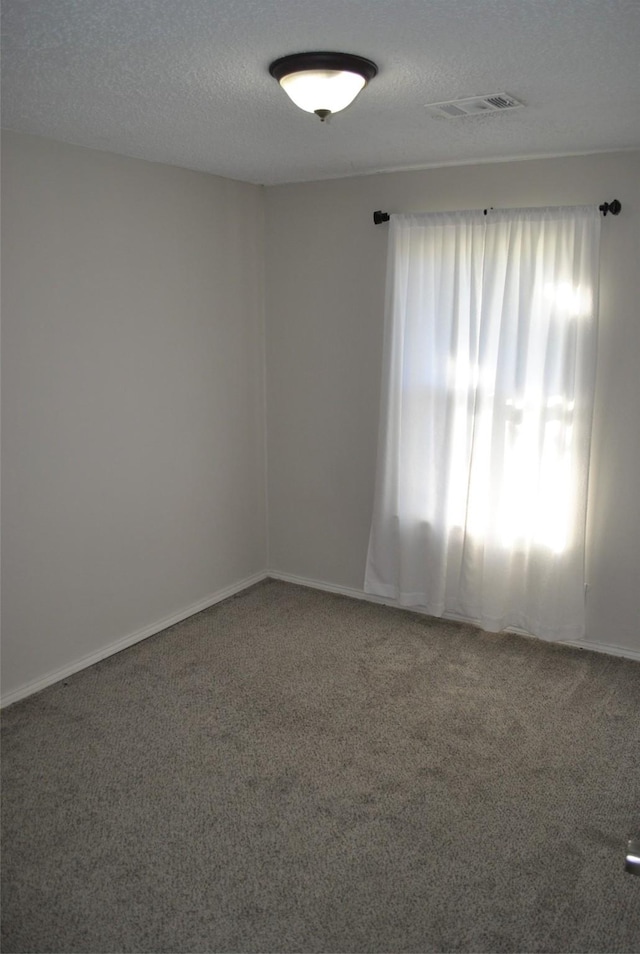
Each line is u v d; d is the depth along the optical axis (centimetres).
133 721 297
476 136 288
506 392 339
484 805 248
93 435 329
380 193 372
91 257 317
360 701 312
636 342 318
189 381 379
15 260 286
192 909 207
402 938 198
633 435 326
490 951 194
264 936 198
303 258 404
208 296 383
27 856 225
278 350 424
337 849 229
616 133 281
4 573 300
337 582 432
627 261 315
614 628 348
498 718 299
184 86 222
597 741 284
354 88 205
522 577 357
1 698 305
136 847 229
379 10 164
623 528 336
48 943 195
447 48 188
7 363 289
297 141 298
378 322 386
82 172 308
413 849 229
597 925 202
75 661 336
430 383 364
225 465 412
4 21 170
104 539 342
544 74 209
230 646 362
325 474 422
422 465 372
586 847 230
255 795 253
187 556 393
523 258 326
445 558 374
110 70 206
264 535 453
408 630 380
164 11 164
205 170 364
